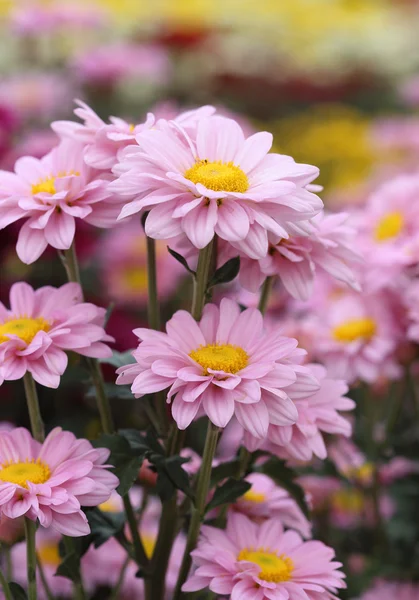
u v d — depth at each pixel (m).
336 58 2.13
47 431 0.98
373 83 2.14
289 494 0.75
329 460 0.83
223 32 2.21
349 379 0.84
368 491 0.88
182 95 2.02
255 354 0.65
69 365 0.70
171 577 0.80
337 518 0.93
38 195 0.67
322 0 2.71
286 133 1.82
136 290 1.21
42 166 0.70
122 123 0.70
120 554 0.82
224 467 0.70
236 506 0.72
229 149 0.67
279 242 0.69
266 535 0.69
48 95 1.61
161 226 0.63
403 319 0.84
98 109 1.74
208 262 0.66
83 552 0.70
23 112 1.57
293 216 0.64
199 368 0.64
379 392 0.91
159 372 0.63
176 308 1.26
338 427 0.69
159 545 0.71
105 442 0.68
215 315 0.66
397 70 2.21
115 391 0.71
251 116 2.04
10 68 1.81
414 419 0.89
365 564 0.89
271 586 0.65
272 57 2.15
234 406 0.63
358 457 0.89
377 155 1.71
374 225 0.85
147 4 2.26
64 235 0.67
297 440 0.68
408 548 0.89
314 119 1.90
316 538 0.85
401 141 1.73
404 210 0.84
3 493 0.63
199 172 0.64
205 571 0.67
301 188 0.65
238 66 2.02
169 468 0.68
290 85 2.00
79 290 0.69
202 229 0.63
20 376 0.65
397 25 2.53
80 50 1.79
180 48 2.01
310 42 2.20
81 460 0.65
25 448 0.66
